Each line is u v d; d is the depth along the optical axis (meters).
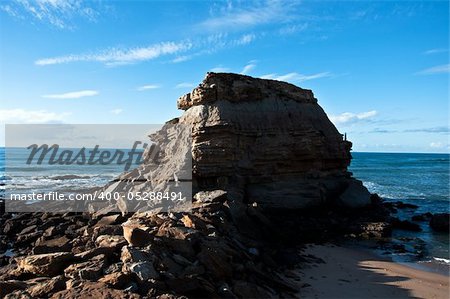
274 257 20.19
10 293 11.60
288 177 34.31
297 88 39.38
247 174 32.59
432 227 31.30
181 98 36.66
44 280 12.97
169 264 13.76
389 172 90.12
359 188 35.22
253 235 23.31
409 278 18.73
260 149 33.50
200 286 12.74
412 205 42.19
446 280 18.70
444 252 24.25
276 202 31.36
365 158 173.88
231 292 13.45
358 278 18.47
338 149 37.66
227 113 32.75
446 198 48.44
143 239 14.87
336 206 33.78
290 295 15.44
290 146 34.59
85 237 19.44
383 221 30.33
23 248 22.88
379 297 15.97
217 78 34.19
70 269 13.15
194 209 23.58
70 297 10.80
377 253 23.78
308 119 37.69
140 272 12.27
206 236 17.84
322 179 35.56
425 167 107.94
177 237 16.16
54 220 27.73
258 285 15.45
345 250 24.12
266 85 37.25
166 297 11.28
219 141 31.12
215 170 30.42
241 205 25.22
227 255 15.92
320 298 15.41
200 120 32.41
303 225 28.42
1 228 27.58
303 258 21.36
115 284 11.72
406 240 27.19
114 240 16.02
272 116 35.47
